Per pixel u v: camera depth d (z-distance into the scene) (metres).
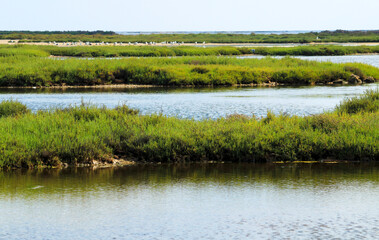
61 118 24.12
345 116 25.08
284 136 22.02
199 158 21.38
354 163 20.83
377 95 32.25
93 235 12.02
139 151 21.27
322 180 17.77
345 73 68.81
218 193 15.95
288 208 14.25
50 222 13.00
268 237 11.87
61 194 15.85
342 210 14.02
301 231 12.30
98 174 18.83
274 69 70.69
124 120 25.02
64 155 20.47
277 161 21.28
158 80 64.19
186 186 16.92
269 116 26.05
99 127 23.31
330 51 133.00
